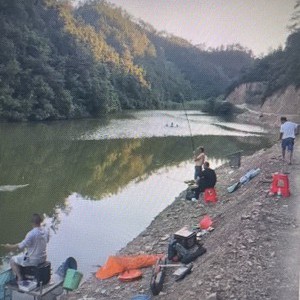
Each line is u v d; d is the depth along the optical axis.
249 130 52.69
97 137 39.31
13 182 18.89
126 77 92.38
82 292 8.23
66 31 71.69
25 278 8.06
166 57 134.38
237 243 8.18
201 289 6.74
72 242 11.45
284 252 7.81
